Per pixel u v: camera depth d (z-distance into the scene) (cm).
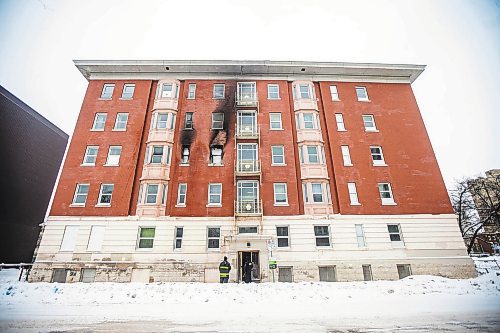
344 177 2267
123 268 1948
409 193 2244
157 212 2102
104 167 2231
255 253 2084
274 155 2350
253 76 2634
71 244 2012
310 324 783
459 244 2102
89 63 2517
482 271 2147
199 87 2573
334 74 2658
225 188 2198
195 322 816
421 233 2123
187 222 2086
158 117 2422
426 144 2414
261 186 2202
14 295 1267
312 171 2275
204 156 2302
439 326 742
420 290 1340
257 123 2444
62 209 2094
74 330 730
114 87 2541
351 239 2083
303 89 2608
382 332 698
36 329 739
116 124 2406
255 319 848
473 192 3453
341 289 1355
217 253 2003
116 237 2030
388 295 1244
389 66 2636
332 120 2473
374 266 2020
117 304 1105
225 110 2481
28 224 3041
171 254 1994
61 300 1179
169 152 2308
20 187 2962
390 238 2123
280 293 1266
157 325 782
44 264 1941
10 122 2845
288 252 2027
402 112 2536
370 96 2598
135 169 2238
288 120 2461
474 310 937
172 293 1295
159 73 2603
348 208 2172
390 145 2403
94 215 2086
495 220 3169
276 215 2127
